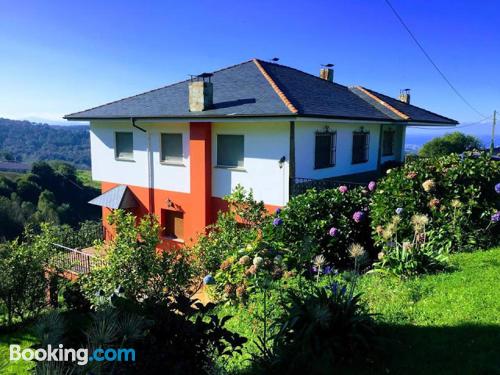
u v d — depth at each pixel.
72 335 3.11
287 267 7.46
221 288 7.73
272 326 4.70
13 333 9.16
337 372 4.07
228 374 4.27
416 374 3.88
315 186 12.73
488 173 8.12
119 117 14.92
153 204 15.80
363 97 19.56
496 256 7.04
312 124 12.97
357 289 6.13
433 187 7.83
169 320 3.69
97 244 9.84
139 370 3.25
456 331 4.56
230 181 13.60
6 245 10.35
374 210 8.48
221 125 13.54
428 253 6.82
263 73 15.17
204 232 13.78
